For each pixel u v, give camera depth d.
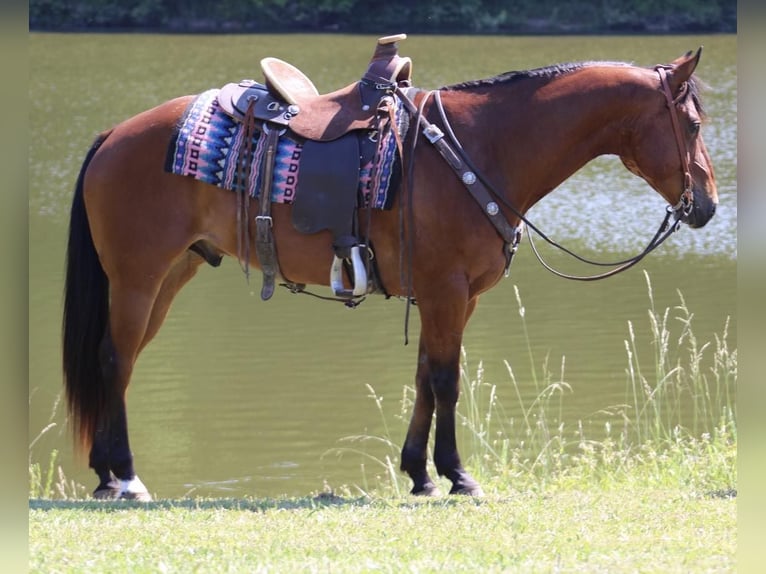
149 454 14.60
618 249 25.84
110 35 58.03
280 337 19.59
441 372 10.66
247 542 8.84
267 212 10.69
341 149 10.56
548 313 20.69
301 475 13.96
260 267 10.99
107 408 11.06
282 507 10.26
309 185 10.55
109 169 10.95
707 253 25.33
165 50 53.12
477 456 13.48
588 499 10.36
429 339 10.66
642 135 10.50
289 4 61.25
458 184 10.42
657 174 10.52
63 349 11.23
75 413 11.21
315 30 60.72
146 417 15.86
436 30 60.06
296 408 16.12
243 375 17.55
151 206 10.89
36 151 35.06
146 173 10.89
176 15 61.03
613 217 28.97
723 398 16.36
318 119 10.73
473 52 51.47
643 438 14.77
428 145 10.49
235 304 21.81
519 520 9.42
